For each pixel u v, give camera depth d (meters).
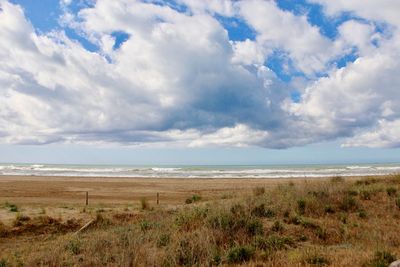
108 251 8.75
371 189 15.39
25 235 13.78
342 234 10.09
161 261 7.90
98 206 21.69
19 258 9.34
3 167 96.88
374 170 72.56
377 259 6.92
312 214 12.29
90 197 28.34
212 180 47.25
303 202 13.07
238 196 16.64
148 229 11.44
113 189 35.41
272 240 9.09
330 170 75.75
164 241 9.38
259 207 12.04
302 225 10.78
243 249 8.18
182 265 7.81
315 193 14.46
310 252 7.84
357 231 10.32
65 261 8.46
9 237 13.42
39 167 99.44
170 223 11.32
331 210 12.80
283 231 10.23
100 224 14.49
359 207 13.25
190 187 36.91
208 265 7.71
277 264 7.39
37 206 21.58
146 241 9.39
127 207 20.59
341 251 8.14
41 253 9.29
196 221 10.52
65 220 16.08
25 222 15.49
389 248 8.24
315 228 10.59
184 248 8.33
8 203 22.19
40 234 13.96
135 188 36.22
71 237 11.37
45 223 15.26
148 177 55.66
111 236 10.09
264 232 9.92
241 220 10.07
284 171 74.06
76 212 18.23
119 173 68.38
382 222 11.37
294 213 11.91
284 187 16.48
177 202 24.69
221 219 10.05
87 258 8.44
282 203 12.93
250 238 9.39
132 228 11.73
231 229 9.69
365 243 9.09
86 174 64.31
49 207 20.67
